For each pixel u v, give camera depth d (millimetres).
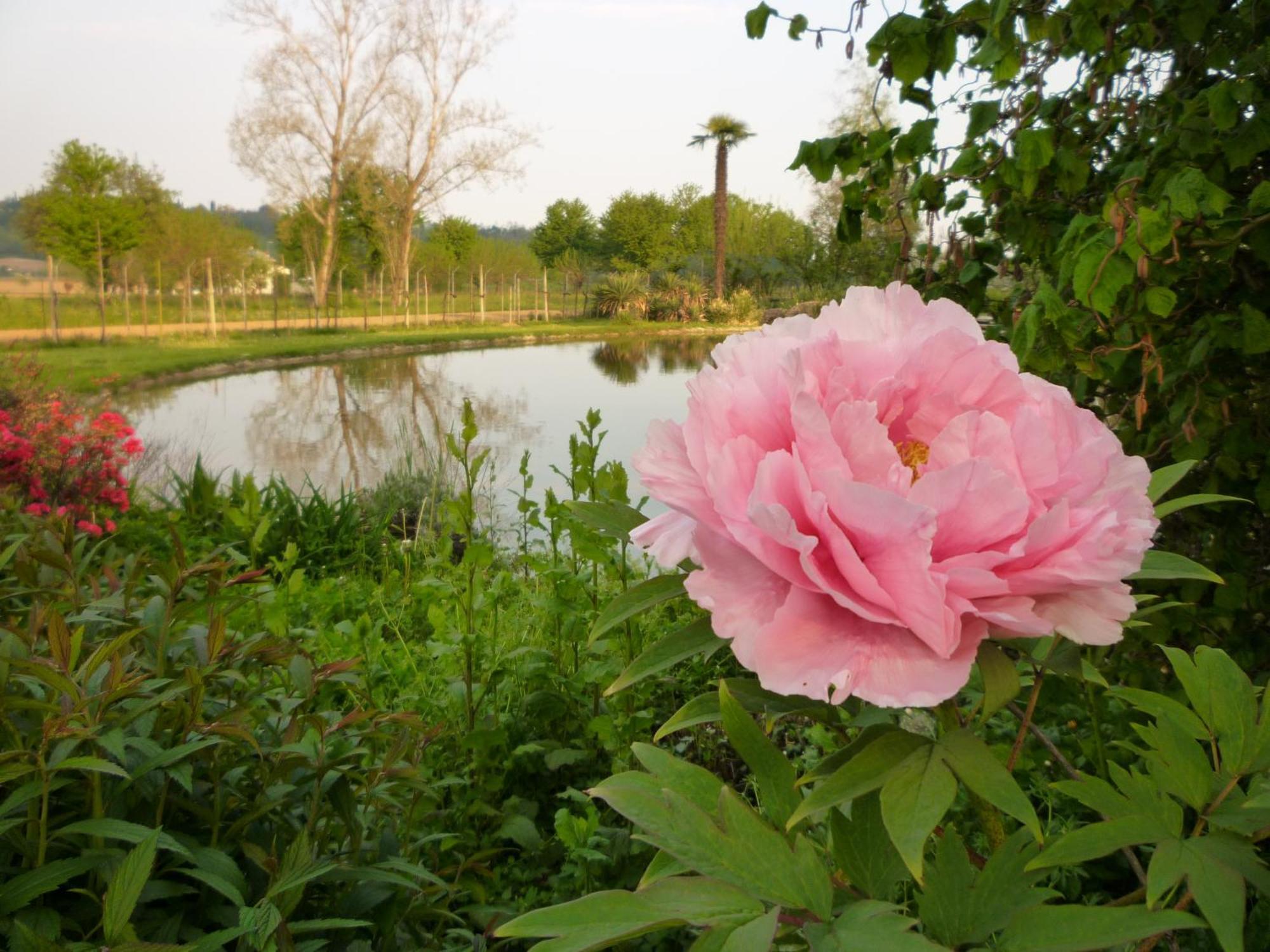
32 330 34125
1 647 1288
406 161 43906
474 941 1672
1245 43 2230
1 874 1128
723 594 622
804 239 31359
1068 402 696
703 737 3094
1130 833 585
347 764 1555
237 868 1289
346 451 13305
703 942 530
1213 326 1840
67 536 1748
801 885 559
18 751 1056
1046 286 1652
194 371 24391
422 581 3006
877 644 579
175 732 1328
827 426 591
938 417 685
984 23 2242
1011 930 534
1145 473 652
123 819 1255
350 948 1419
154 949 781
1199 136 1988
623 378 24219
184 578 1422
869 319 789
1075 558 568
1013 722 2158
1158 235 1507
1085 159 2449
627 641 2752
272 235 53688
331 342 34031
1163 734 681
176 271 36094
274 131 41000
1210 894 537
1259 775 695
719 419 652
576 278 63531
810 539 554
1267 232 1784
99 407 14367
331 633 3150
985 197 2393
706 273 61531
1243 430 1954
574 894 2225
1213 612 1986
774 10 2373
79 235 30203
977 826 1929
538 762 2695
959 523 589
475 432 2680
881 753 574
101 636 1544
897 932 518
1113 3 2100
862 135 2547
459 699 2744
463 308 58250
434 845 2207
